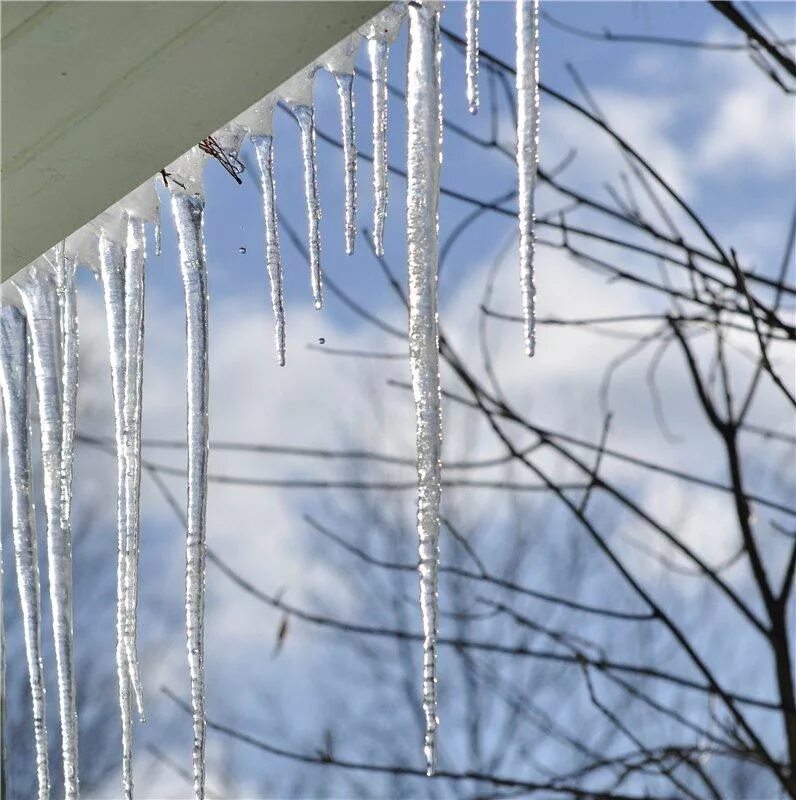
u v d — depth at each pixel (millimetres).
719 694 4484
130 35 3449
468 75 3762
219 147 3727
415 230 3686
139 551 3793
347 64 3693
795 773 4449
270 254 3809
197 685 3752
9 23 3428
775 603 4504
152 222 3771
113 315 3781
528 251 3721
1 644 3820
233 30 3461
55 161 3537
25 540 3812
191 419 3775
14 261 3654
